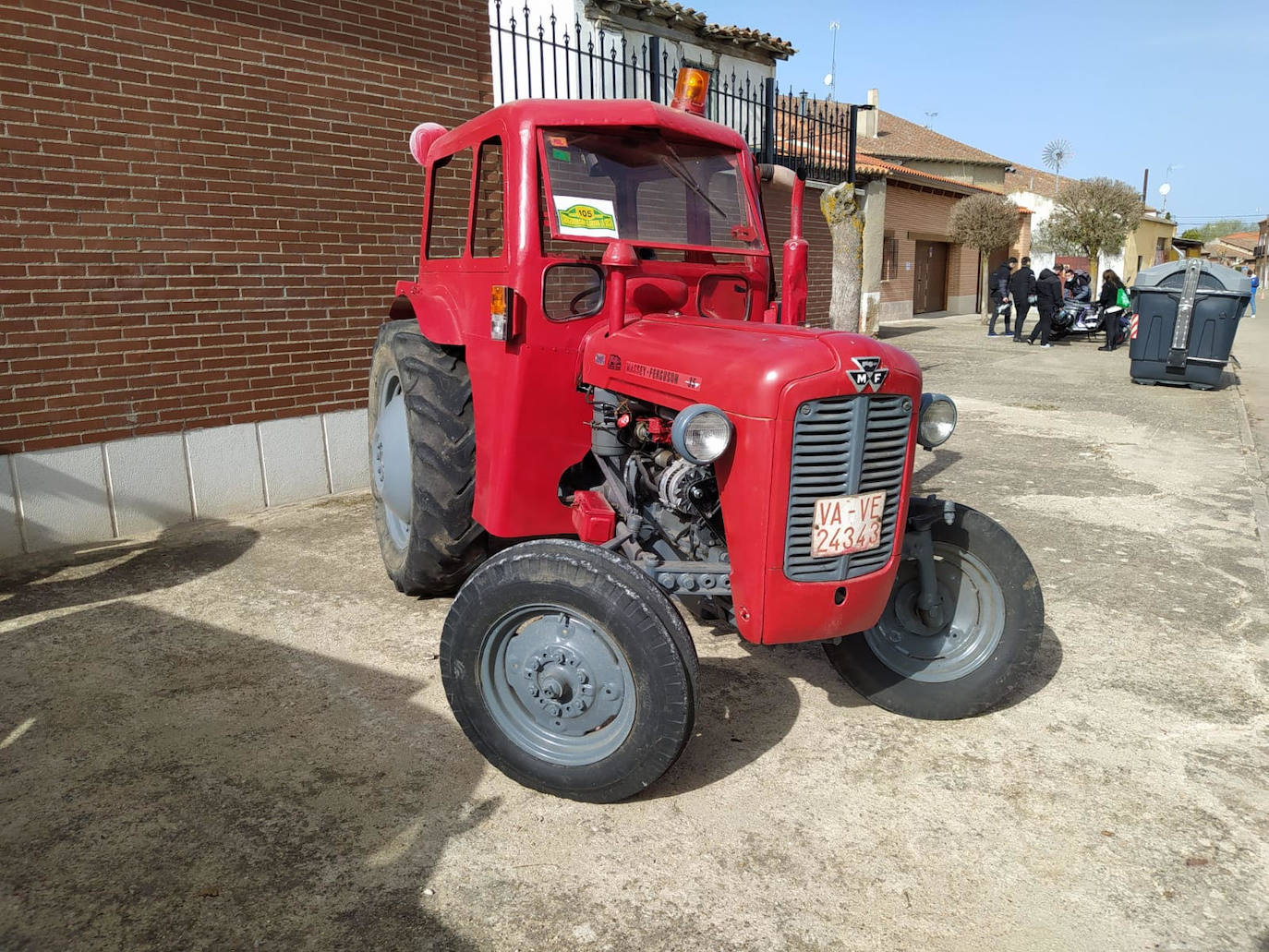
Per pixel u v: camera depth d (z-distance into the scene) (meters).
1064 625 4.17
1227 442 8.16
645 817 2.72
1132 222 25.52
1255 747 3.13
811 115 12.02
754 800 2.81
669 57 11.82
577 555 2.65
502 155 3.37
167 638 3.94
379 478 4.69
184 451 5.45
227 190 5.39
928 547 3.21
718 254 3.61
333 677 3.60
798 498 2.62
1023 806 2.79
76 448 5.00
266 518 5.73
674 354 2.85
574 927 2.26
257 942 2.19
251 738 3.13
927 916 2.31
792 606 2.67
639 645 2.55
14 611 4.20
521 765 2.80
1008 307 19.19
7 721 3.22
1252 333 22.05
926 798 2.83
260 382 5.74
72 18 4.70
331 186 5.88
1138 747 3.13
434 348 4.05
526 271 3.19
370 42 5.94
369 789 2.85
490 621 2.74
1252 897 2.38
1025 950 2.20
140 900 2.33
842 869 2.49
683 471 2.88
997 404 10.25
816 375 2.54
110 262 4.98
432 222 4.43
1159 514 5.90
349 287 6.08
